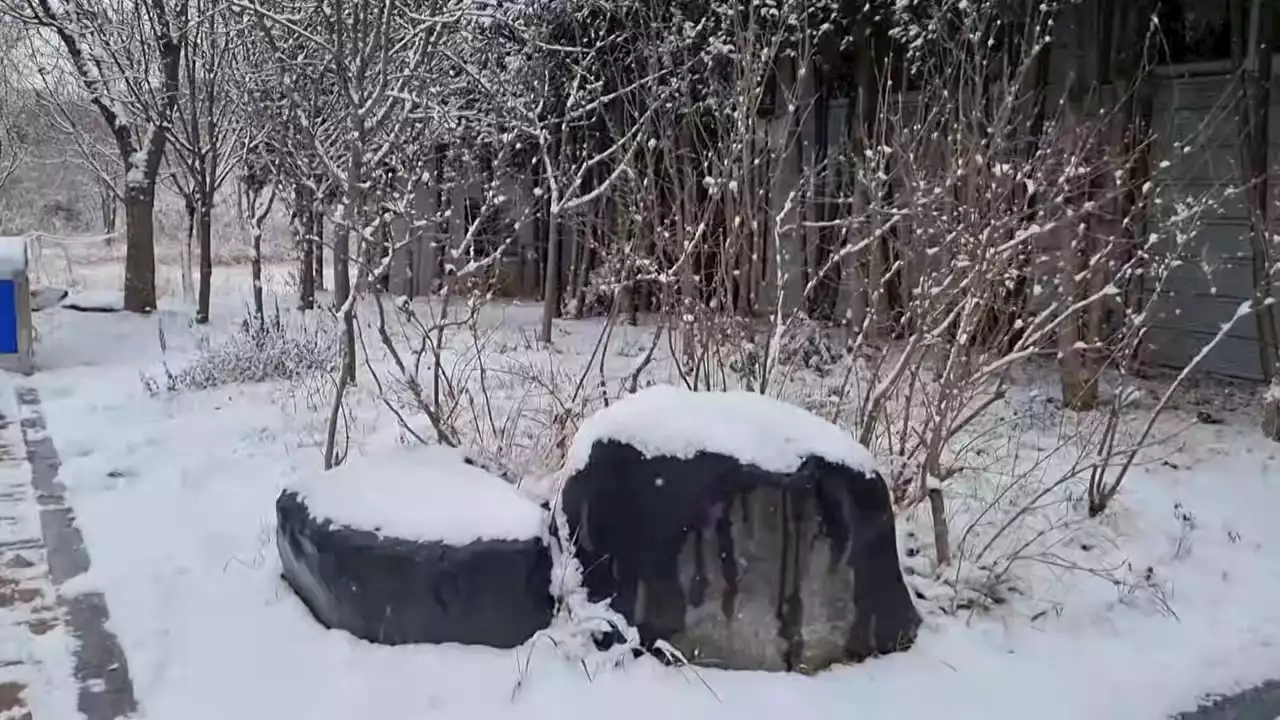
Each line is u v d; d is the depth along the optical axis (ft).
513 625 13.15
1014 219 16.43
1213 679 13.39
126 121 39.42
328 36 21.35
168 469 20.42
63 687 12.12
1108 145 24.47
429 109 25.05
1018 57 26.55
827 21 30.76
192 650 13.09
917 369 17.10
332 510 13.98
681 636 12.90
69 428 23.63
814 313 28.48
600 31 35.09
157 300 45.19
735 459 12.83
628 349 31.40
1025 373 28.89
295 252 59.36
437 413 18.15
